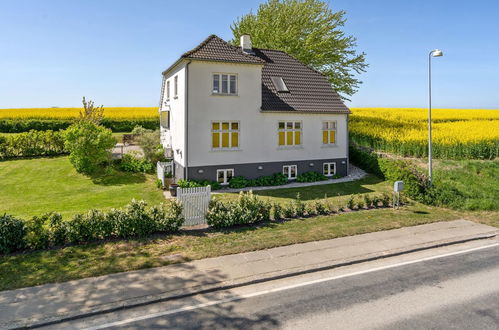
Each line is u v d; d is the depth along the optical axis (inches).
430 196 651.5
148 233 444.5
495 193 689.0
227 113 760.3
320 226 492.1
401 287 321.1
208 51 735.7
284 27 1342.3
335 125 895.7
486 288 319.3
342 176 906.1
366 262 385.1
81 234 412.5
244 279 330.0
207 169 751.7
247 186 776.9
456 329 253.1
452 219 546.9
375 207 607.2
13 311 267.6
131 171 892.6
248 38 922.1
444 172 805.9
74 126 891.4
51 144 1084.5
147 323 260.1
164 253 387.2
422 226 507.8
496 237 478.0
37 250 387.5
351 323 259.4
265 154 808.3
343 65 1405.0
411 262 384.8
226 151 766.5
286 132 833.5
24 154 1060.5
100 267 347.3
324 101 886.4
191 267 354.9
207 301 294.4
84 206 618.2
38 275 327.9
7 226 382.6
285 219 524.7
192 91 724.0
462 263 381.4
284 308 282.2
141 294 298.2
